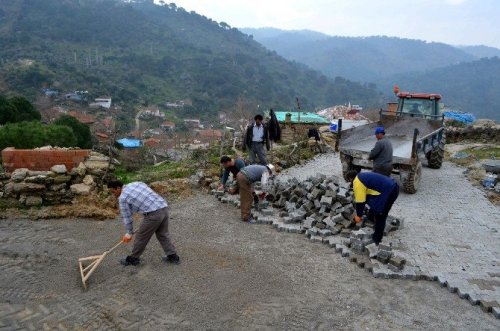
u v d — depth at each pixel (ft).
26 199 24.66
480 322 16.07
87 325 14.79
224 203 28.84
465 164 44.50
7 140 33.42
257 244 22.38
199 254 20.68
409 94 42.27
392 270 19.42
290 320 15.71
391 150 28.30
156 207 18.51
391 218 25.09
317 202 25.85
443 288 18.49
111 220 24.61
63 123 54.29
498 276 19.33
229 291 17.38
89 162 26.96
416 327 15.62
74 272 18.34
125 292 16.93
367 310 16.58
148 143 117.70
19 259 19.26
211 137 105.81
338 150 34.30
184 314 15.70
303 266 20.04
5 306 15.61
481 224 26.30
